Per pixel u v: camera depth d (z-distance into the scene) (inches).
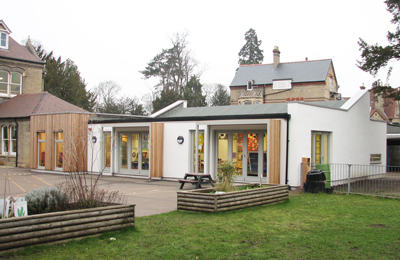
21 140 949.8
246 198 358.9
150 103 1905.8
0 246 199.3
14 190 504.7
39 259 197.5
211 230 270.4
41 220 216.2
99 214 246.2
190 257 210.5
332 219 320.2
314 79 1668.3
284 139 535.5
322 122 590.6
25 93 1214.3
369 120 778.8
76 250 214.7
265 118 546.0
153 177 651.5
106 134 761.6
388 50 703.7
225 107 699.4
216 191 380.2
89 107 1718.8
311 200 427.8
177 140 649.0
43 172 796.0
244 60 2244.1
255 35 2253.9
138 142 721.6
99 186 560.1
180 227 277.6
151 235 253.3
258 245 236.2
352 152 695.1
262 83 1776.6
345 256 215.9
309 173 499.2
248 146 597.3
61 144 775.1
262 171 580.4
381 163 834.8
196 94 1590.8
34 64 1244.5
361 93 751.1
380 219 322.7
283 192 409.1
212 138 625.9
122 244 230.2
